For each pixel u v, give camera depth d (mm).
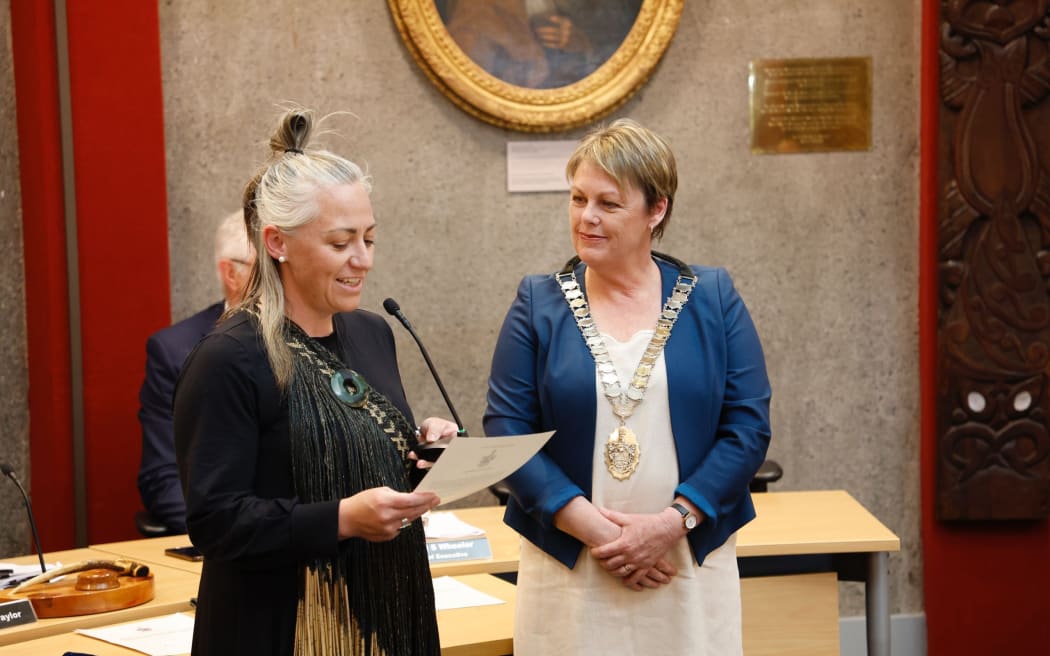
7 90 3711
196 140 3895
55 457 3771
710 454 2229
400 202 3984
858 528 2928
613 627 2193
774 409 4141
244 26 3887
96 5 3711
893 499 4184
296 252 1738
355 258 1746
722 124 4047
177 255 3912
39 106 3691
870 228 4109
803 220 4090
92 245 3756
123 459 3814
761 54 4039
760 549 2789
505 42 3924
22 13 3678
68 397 3801
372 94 3943
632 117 4016
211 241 3920
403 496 1637
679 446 2211
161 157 3789
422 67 3908
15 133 3744
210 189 3912
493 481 1809
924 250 4047
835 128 4066
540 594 2230
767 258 4090
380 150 3959
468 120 3982
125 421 3811
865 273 4117
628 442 2207
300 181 1726
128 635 2244
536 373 2305
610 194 2215
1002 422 3975
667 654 2186
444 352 4039
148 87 3760
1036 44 3861
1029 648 4109
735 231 4074
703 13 4020
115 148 3750
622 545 2135
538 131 3979
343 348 1864
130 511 3824
